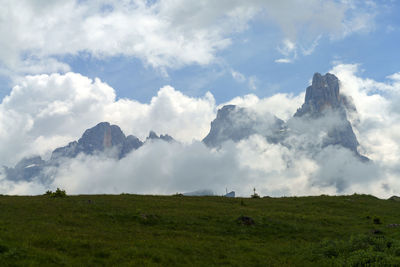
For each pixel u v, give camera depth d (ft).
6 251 70.28
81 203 141.69
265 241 112.98
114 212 128.36
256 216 139.74
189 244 96.84
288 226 130.00
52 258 71.46
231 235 116.67
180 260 83.10
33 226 97.91
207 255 90.22
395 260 81.92
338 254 94.48
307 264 89.35
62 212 124.06
